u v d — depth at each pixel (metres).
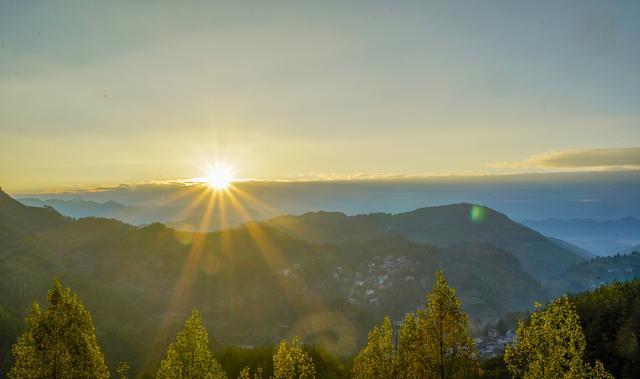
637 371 66.12
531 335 34.28
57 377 32.38
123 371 37.06
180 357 37.59
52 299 33.25
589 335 83.12
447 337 35.09
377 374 41.97
